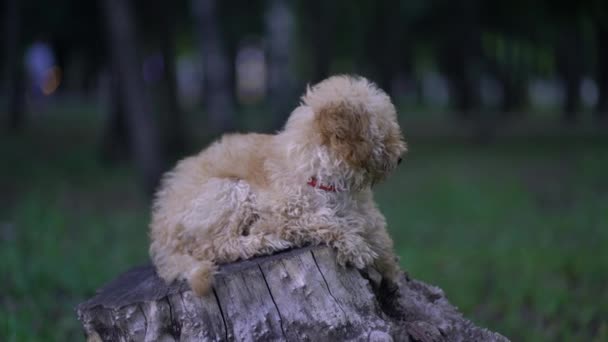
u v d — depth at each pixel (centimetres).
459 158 1883
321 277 370
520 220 1117
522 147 2105
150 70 2233
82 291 714
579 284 783
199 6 1472
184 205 397
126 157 1698
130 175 1515
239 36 2256
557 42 2697
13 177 1426
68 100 4378
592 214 1131
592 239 977
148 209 1184
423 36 2606
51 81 4353
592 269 813
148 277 422
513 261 863
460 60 2603
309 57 2473
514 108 3662
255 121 2612
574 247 933
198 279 361
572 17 1962
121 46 1252
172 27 1773
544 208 1230
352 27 2698
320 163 392
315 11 2055
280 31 1634
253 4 1958
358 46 2923
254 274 369
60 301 696
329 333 364
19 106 2375
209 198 391
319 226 384
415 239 998
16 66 1983
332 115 387
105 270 776
